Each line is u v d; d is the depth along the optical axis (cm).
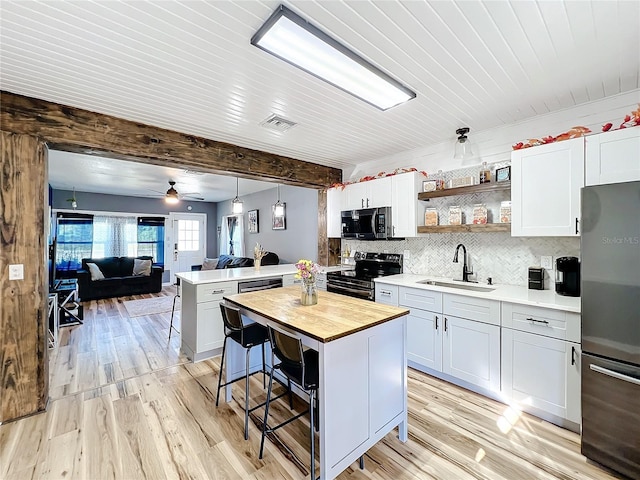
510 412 222
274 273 379
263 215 673
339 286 367
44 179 225
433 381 271
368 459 178
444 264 336
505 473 166
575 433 198
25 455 178
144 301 609
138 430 202
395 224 346
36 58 170
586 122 239
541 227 230
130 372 290
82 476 163
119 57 171
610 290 164
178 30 149
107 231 728
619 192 160
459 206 315
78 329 426
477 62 181
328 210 434
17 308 213
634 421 157
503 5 136
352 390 164
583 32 155
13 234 212
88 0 128
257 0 131
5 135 209
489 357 236
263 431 178
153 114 250
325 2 133
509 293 241
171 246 824
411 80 201
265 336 215
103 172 486
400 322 195
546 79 202
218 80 197
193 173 491
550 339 205
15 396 212
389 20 144
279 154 375
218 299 325
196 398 243
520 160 243
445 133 304
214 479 162
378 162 402
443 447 187
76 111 236
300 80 198
